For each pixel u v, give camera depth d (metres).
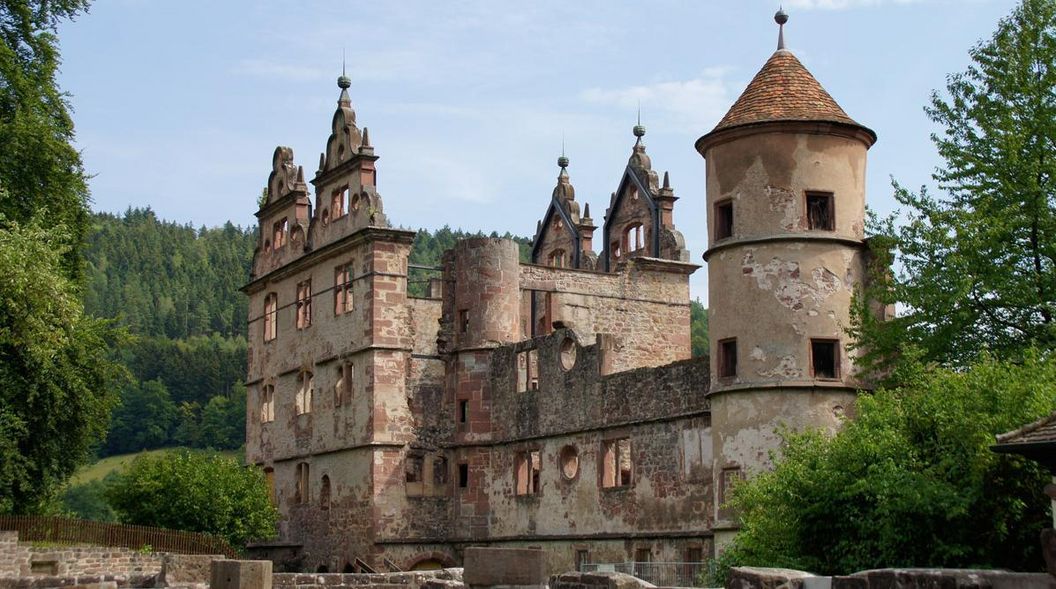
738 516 34.88
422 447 51.19
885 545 25.11
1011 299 32.59
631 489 43.09
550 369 47.78
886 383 33.88
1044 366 27.05
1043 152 34.25
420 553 50.31
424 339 54.56
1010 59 34.78
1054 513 17.73
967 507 24.16
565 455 46.75
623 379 43.97
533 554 23.06
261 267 60.56
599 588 20.80
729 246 36.38
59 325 39.88
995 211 34.09
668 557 41.03
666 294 56.78
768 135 36.09
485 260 51.53
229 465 54.47
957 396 26.23
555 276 54.41
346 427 52.00
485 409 50.88
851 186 36.44
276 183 59.94
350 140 52.84
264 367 59.25
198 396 135.88
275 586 30.52
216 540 48.25
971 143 35.22
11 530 41.25
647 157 59.56
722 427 36.03
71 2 47.03
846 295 35.78
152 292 182.00
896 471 25.31
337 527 51.88
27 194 44.41
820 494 26.64
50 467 45.34
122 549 42.25
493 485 50.19
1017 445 18.14
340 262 53.44
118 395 48.94
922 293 33.19
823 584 16.66
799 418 34.81
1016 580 15.37
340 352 52.75
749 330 35.75
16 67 43.75
